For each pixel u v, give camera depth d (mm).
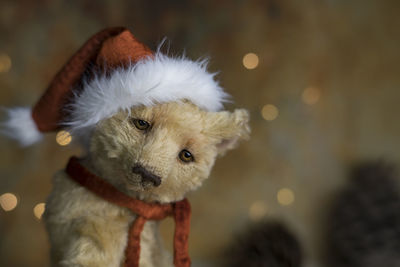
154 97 406
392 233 1050
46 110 452
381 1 1162
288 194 1081
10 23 1027
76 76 444
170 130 405
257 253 619
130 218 426
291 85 1120
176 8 1097
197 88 417
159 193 416
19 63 1019
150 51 436
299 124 1116
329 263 1075
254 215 1049
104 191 416
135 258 416
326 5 1152
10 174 982
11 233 955
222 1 1116
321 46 1143
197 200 1050
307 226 1084
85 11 1065
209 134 419
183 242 436
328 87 1142
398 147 1147
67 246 404
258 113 1100
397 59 1154
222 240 1030
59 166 1004
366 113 1156
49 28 1044
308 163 1110
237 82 1092
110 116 411
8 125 484
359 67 1156
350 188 1089
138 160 390
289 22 1136
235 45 1104
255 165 1087
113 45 427
